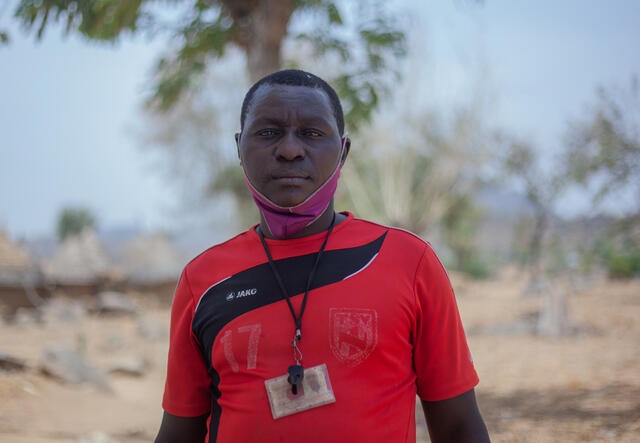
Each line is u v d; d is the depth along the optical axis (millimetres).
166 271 29688
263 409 1524
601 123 12086
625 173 12023
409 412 1595
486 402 8062
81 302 26484
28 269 22438
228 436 1568
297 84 1669
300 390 1510
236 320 1616
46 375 9891
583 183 12859
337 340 1533
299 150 1617
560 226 16219
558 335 14211
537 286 24297
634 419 6113
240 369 1582
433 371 1644
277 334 1568
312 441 1481
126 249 31234
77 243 28766
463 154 22562
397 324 1562
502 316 18109
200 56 7703
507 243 41156
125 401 9672
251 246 1738
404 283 1610
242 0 7168
